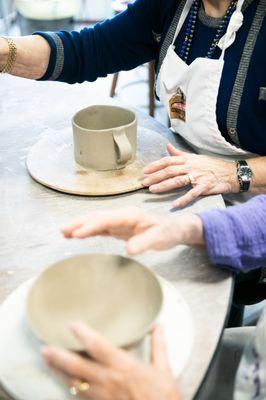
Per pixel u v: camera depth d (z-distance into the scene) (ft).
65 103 4.20
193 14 3.59
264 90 3.32
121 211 2.25
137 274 1.98
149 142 3.57
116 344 1.67
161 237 2.16
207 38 3.54
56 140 3.53
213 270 2.38
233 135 3.62
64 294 1.95
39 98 4.29
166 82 3.73
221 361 2.79
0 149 3.48
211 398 2.59
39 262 2.41
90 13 14.66
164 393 1.59
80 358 1.60
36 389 1.73
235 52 3.36
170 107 3.85
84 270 2.00
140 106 10.32
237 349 2.87
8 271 2.35
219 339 2.01
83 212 2.83
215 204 2.94
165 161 3.12
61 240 2.57
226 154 3.75
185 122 3.76
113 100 4.31
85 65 4.01
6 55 3.56
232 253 2.32
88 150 3.07
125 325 1.83
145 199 2.97
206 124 3.58
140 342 1.82
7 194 2.99
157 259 2.44
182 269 2.38
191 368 1.87
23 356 1.85
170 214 2.82
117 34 4.01
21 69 3.71
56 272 1.95
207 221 2.35
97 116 3.37
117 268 2.00
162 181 3.05
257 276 3.49
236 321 3.94
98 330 1.82
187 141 3.85
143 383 1.58
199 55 3.59
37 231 2.64
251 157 3.73
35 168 3.17
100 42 4.00
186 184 3.06
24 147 3.51
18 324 1.98
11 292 2.21
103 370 1.57
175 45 3.74
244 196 3.59
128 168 3.21
